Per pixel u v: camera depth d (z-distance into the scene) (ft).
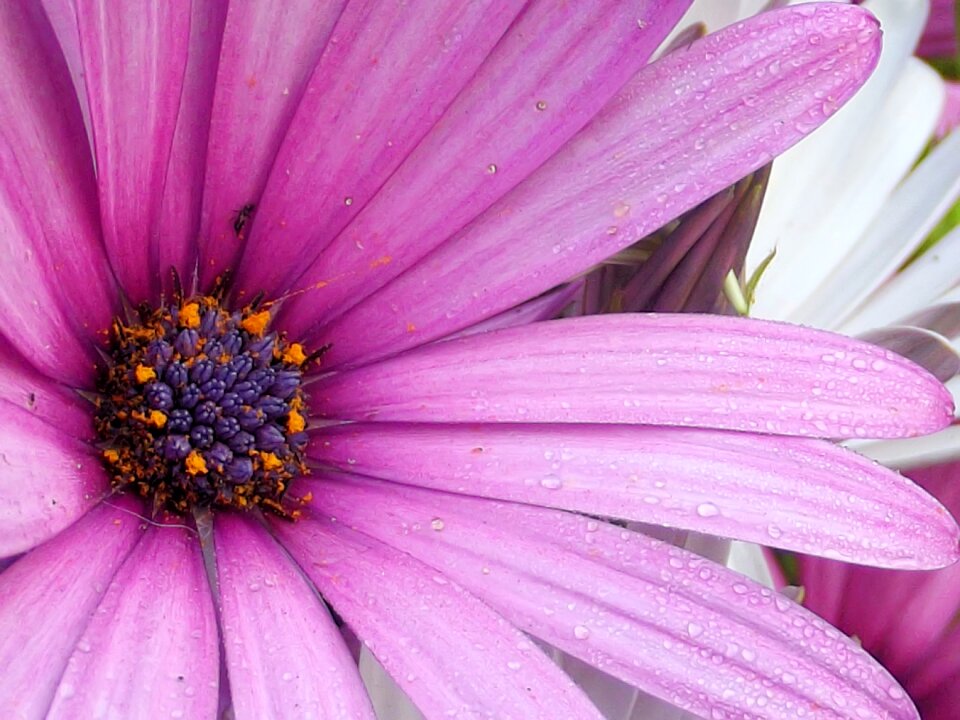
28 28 0.25
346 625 0.27
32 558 0.24
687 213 0.28
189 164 0.29
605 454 0.27
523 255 0.29
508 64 0.28
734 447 0.27
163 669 0.24
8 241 0.24
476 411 0.28
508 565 0.27
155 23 0.25
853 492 0.27
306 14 0.28
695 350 0.28
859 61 0.28
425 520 0.28
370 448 0.29
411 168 0.29
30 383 0.26
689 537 0.29
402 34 0.28
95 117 0.25
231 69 0.28
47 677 0.23
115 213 0.28
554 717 0.25
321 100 0.29
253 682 0.25
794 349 0.28
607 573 0.27
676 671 0.26
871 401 0.27
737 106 0.28
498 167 0.28
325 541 0.28
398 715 0.28
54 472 0.25
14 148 0.25
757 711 0.26
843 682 0.26
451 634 0.26
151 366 0.29
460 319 0.29
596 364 0.28
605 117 0.28
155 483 0.29
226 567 0.27
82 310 0.28
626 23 0.27
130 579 0.25
